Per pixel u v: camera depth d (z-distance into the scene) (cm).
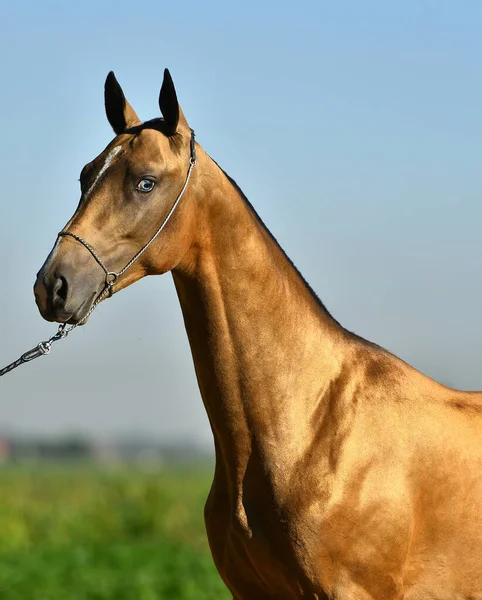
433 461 779
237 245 765
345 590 745
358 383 791
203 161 768
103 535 2906
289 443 758
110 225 739
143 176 741
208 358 768
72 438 12150
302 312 789
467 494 786
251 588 790
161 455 12075
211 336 764
